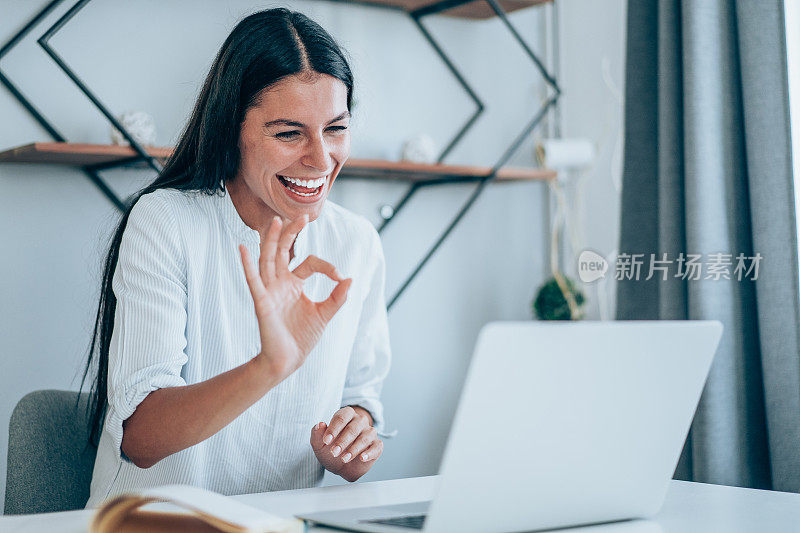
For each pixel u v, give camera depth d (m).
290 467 1.24
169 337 1.06
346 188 2.51
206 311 1.19
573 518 0.79
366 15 2.55
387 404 2.57
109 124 2.16
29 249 2.09
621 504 0.82
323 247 1.30
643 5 2.12
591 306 2.69
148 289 1.08
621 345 0.74
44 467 1.21
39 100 2.09
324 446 1.16
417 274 2.64
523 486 0.73
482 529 0.72
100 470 1.17
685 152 1.91
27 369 2.08
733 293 1.86
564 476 0.75
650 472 0.82
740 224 1.89
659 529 0.81
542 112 2.70
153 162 1.99
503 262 2.81
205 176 1.17
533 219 2.88
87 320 2.14
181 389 0.97
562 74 2.83
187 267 1.15
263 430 1.21
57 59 1.98
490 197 2.79
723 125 1.90
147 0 2.22
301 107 1.09
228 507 0.67
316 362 1.24
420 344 2.64
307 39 1.11
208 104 1.15
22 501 1.19
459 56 2.74
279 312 0.85
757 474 1.84
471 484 0.69
